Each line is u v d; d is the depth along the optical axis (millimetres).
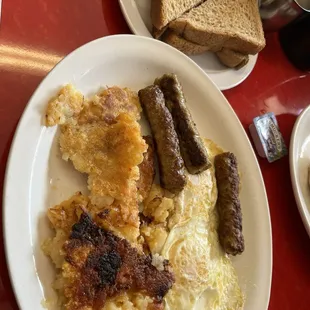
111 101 281
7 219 223
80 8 313
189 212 296
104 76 296
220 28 357
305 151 421
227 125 356
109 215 252
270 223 353
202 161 296
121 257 244
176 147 287
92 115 271
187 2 354
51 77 258
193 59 365
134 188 264
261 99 424
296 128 408
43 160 250
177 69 332
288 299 375
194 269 282
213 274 299
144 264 253
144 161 285
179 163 284
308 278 390
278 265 380
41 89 251
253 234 346
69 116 262
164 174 284
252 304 328
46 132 252
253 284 332
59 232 239
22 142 238
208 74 369
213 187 318
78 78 277
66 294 228
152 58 317
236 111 402
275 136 403
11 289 231
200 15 362
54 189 254
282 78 446
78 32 308
